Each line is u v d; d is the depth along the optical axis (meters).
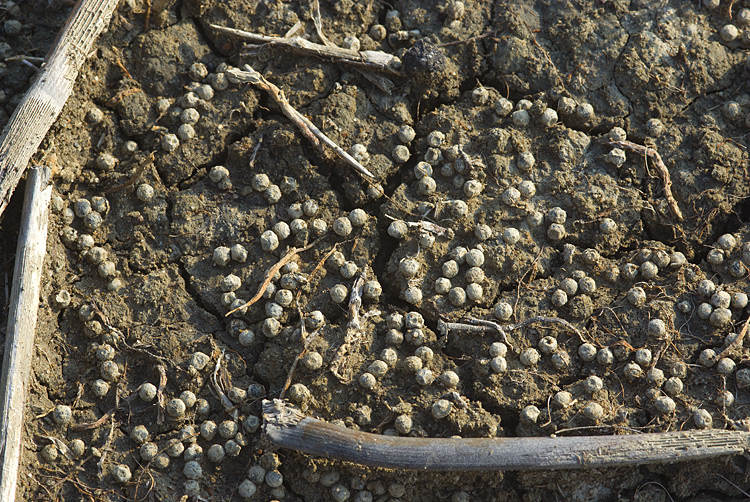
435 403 0.51
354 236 0.53
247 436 0.51
